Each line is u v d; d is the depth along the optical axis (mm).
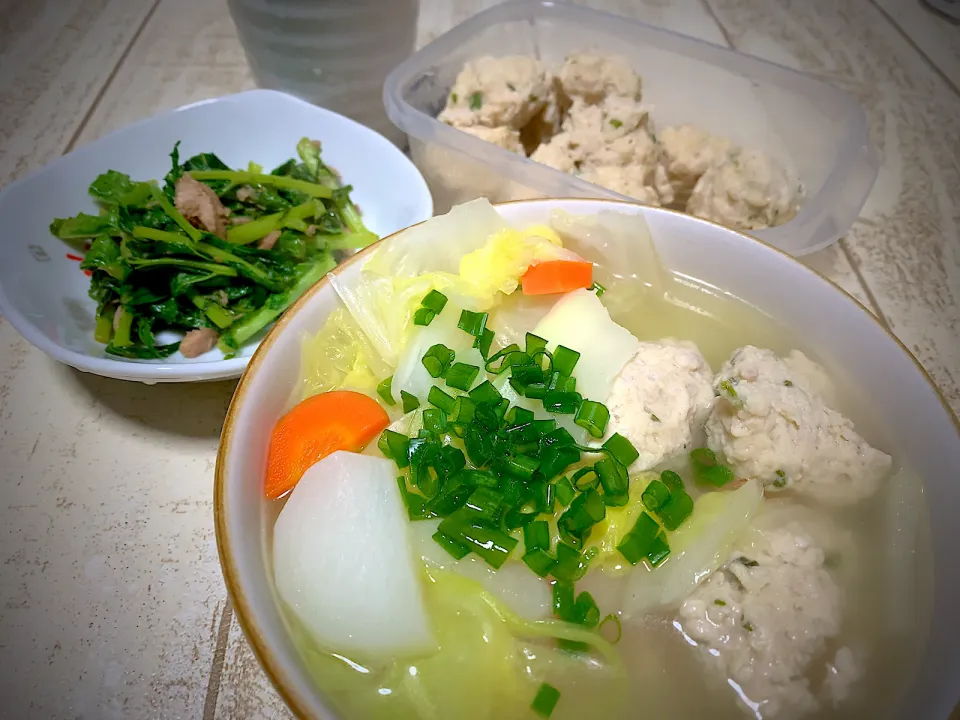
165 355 240
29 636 171
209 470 204
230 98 293
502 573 142
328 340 170
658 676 142
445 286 177
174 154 277
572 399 157
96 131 321
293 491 147
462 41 301
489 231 187
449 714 130
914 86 355
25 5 396
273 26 278
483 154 249
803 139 280
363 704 130
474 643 136
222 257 251
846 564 154
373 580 135
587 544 147
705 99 306
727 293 198
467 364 166
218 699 163
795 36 391
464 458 151
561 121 306
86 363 202
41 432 212
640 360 170
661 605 145
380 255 177
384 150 279
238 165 301
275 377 156
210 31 385
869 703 136
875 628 145
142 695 163
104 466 204
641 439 160
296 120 296
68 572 182
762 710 135
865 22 402
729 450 163
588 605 141
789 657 137
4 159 304
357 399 168
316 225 277
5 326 242
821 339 181
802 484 160
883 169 305
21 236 247
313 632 133
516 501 144
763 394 160
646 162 272
